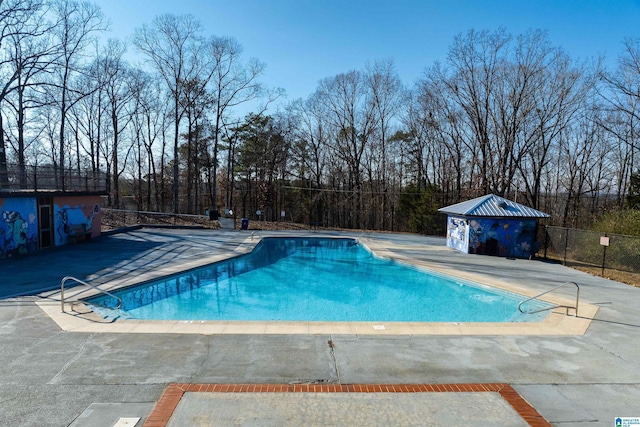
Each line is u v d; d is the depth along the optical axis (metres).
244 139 41.00
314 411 4.41
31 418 4.18
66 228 17.98
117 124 36.50
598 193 36.38
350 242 24.12
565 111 29.09
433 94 34.00
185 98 34.84
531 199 32.91
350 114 39.81
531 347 6.60
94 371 5.34
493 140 33.03
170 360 5.74
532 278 13.10
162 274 12.14
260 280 13.80
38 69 24.31
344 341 6.66
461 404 4.64
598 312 8.84
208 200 48.56
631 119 27.58
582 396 4.92
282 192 44.94
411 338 6.89
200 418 4.23
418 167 41.47
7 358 5.73
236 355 5.97
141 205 41.69
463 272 13.97
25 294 9.39
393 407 4.53
